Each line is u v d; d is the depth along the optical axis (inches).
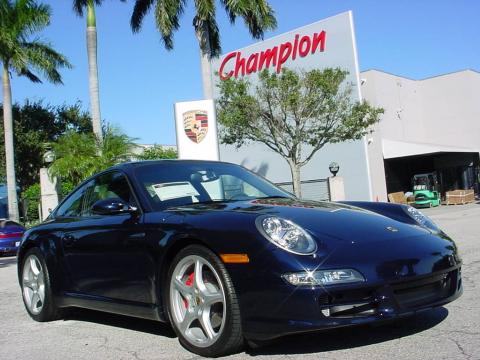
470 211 893.8
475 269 272.8
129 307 176.9
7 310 259.4
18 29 994.7
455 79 1588.3
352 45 1128.2
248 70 1304.1
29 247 232.5
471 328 165.2
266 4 890.1
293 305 134.1
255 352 152.5
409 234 156.0
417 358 140.3
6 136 1016.9
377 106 1354.6
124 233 177.3
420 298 147.3
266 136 1023.6
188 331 158.9
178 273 160.4
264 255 138.8
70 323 217.0
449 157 1535.4
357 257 139.6
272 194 200.4
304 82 936.9
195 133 743.1
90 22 949.8
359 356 144.4
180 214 164.9
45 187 966.4
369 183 1162.0
